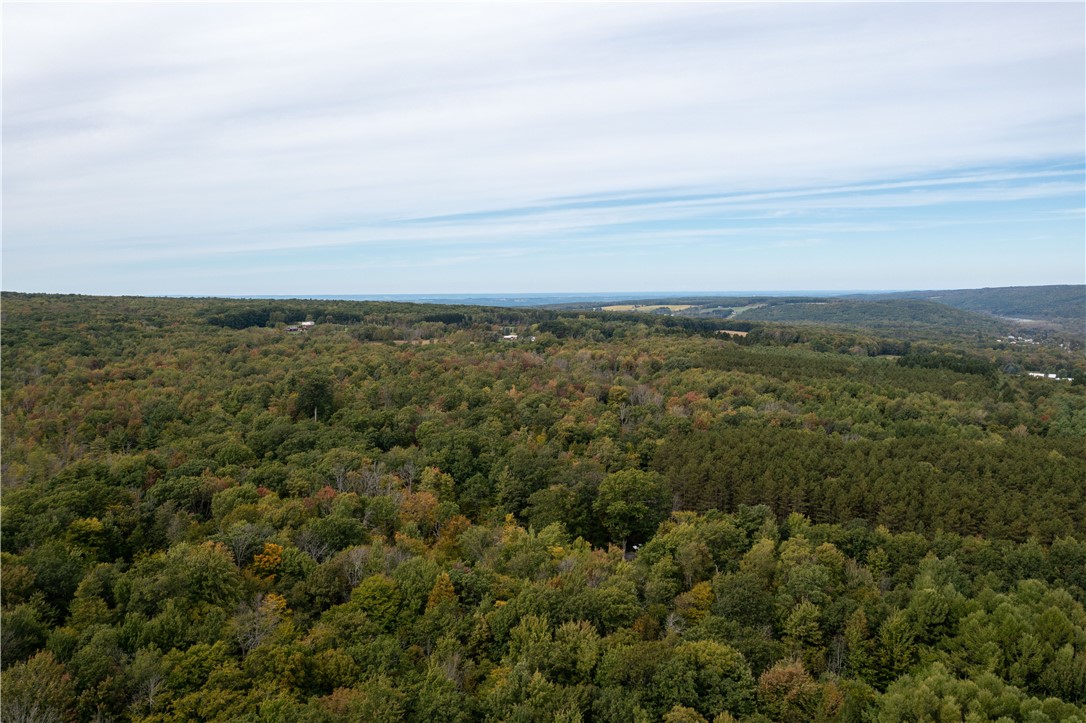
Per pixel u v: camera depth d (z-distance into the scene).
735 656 47.56
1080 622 51.97
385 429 103.19
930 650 50.88
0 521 60.97
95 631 46.44
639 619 55.28
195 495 74.44
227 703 42.09
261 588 57.03
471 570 61.81
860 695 46.53
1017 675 47.25
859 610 53.56
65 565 54.44
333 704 42.75
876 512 77.56
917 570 62.84
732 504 83.75
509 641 51.25
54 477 73.88
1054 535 70.75
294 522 68.88
